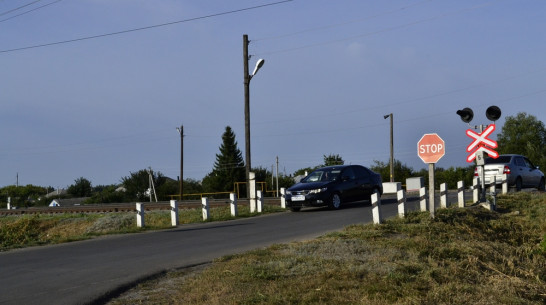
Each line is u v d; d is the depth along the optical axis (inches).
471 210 611.2
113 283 337.7
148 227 697.0
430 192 536.7
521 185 923.4
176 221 724.7
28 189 4242.1
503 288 321.7
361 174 868.6
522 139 2679.6
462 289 302.2
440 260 374.9
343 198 817.5
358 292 286.0
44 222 1002.1
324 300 275.4
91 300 298.0
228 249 463.2
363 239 440.8
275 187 2891.2
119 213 1085.1
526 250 466.9
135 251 479.2
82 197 3796.8
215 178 3134.8
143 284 335.6
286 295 281.6
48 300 301.9
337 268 331.6
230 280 319.9
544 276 391.2
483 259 399.2
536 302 314.7
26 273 387.2
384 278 308.2
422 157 536.7
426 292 293.0
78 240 599.5
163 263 405.1
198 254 442.9
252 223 686.5
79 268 399.2
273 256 386.3
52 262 435.5
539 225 575.8
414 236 458.0
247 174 1002.1
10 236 920.9
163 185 2950.3
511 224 581.3
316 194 789.9
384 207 788.0
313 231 556.7
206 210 788.0
